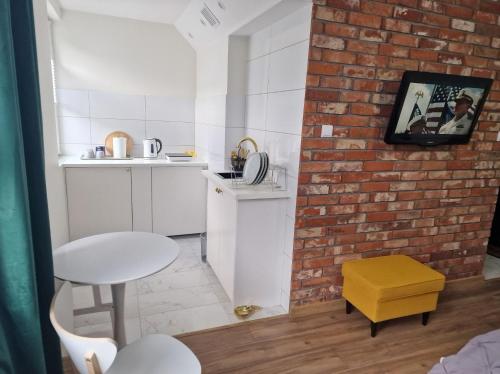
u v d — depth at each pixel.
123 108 3.84
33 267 1.25
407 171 2.57
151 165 3.52
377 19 2.22
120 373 1.28
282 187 2.52
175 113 4.04
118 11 3.46
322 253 2.47
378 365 2.06
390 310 2.25
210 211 3.01
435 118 2.40
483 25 2.51
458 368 1.43
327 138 2.28
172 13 3.43
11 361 1.19
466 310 2.67
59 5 3.31
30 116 1.33
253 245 2.47
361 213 2.51
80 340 1.03
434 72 2.42
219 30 3.07
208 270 3.15
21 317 1.23
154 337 1.46
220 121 3.25
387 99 2.36
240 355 2.10
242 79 3.10
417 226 2.71
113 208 3.48
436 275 2.33
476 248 3.00
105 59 3.68
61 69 3.56
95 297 1.90
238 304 2.54
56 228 2.54
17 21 1.25
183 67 3.98
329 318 2.49
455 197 2.79
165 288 2.83
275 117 2.59
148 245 1.71
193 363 1.33
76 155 3.76
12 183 1.14
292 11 2.27
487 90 2.44
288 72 2.38
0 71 1.07
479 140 2.75
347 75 2.23
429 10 2.33
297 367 2.02
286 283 2.52
